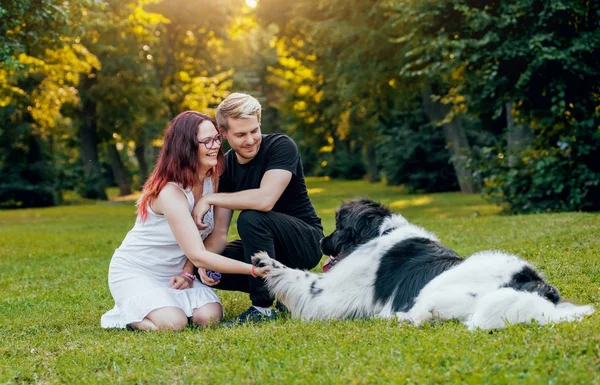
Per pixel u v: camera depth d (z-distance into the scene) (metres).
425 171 27.09
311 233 4.76
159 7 29.89
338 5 20.11
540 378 2.74
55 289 6.70
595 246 6.84
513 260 3.92
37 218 22.47
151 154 43.91
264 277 4.40
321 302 4.30
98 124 31.45
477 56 12.38
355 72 20.16
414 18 13.16
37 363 3.72
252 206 4.48
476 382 2.76
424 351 3.23
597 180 12.45
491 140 26.52
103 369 3.53
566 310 3.69
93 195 33.88
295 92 33.62
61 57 16.86
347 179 48.22
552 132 12.86
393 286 4.15
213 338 3.88
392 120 28.53
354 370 3.03
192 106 32.50
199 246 4.32
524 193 13.53
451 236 9.26
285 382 2.94
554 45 11.89
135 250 4.53
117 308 4.59
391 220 4.42
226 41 32.78
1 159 30.56
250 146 4.48
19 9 10.25
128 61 27.83
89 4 12.18
